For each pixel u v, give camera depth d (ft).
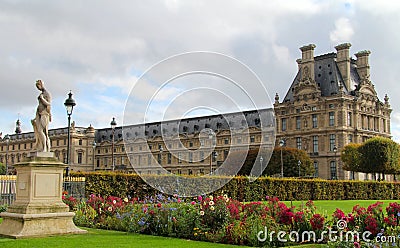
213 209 61.77
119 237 59.41
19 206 58.90
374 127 447.83
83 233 62.08
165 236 62.59
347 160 370.94
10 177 106.22
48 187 60.03
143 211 67.46
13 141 643.04
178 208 64.75
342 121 410.72
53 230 59.26
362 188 210.59
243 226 56.85
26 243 51.52
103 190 115.55
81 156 581.94
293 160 363.97
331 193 195.62
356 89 435.12
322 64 446.60
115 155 523.29
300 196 178.09
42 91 61.87
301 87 441.68
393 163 352.49
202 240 59.06
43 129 61.05
